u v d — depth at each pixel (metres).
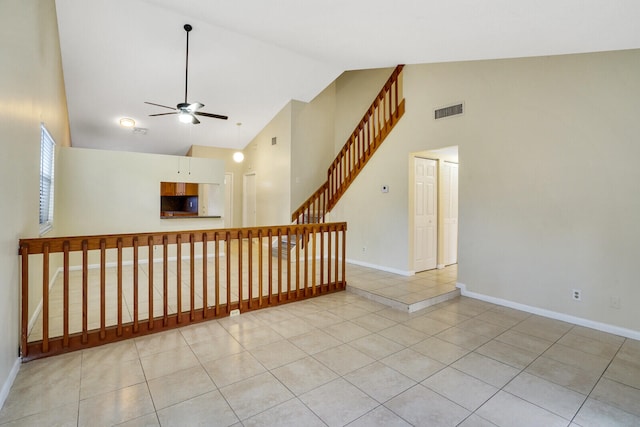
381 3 2.52
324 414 1.97
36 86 2.99
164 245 3.20
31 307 3.16
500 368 2.53
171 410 1.99
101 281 2.86
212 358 2.65
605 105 3.22
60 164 5.40
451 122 4.64
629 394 2.20
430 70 4.95
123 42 4.80
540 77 3.70
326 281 4.99
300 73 6.18
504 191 4.04
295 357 2.68
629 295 3.10
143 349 2.80
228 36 4.85
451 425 1.89
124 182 5.98
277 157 7.70
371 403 2.08
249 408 2.02
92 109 6.48
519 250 3.90
